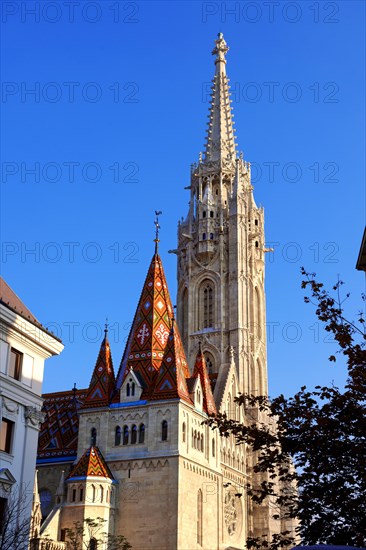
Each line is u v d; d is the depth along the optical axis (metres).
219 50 163.12
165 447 95.38
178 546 89.69
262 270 144.25
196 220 143.88
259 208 148.25
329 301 39.53
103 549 89.38
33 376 60.03
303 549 29.38
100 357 105.94
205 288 138.75
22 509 54.12
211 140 152.88
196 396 103.06
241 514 109.94
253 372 132.62
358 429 36.78
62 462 101.88
